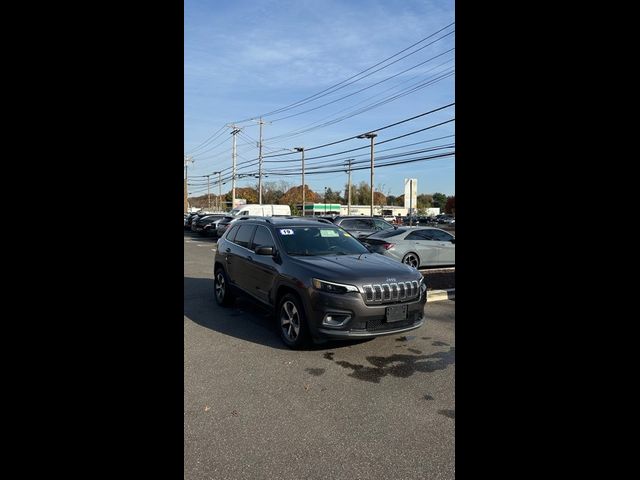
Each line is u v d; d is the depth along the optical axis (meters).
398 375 4.11
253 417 3.23
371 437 2.95
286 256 5.30
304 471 2.54
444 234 11.97
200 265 13.59
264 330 5.71
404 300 4.66
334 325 4.48
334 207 70.38
